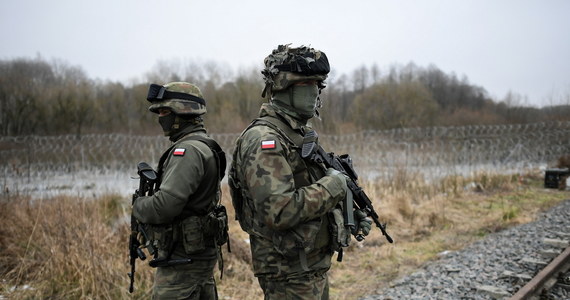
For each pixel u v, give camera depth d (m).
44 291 4.39
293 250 2.14
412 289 4.69
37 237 5.25
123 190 8.89
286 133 2.28
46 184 8.37
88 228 4.94
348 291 4.86
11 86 24.47
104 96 28.56
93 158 10.12
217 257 2.79
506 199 9.96
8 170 8.73
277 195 2.04
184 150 2.54
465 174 12.38
